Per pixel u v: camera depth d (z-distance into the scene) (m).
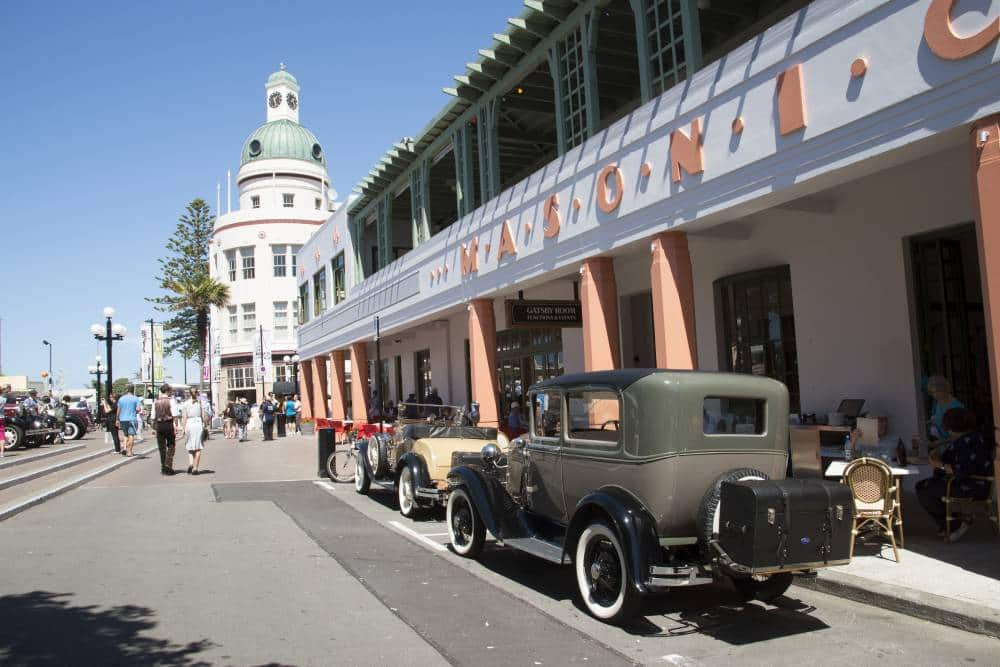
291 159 52.41
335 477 14.58
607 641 5.18
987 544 7.02
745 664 4.71
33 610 5.83
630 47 12.57
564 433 6.53
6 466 16.31
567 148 12.36
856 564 6.61
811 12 7.71
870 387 10.06
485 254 14.78
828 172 7.56
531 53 13.16
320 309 30.56
